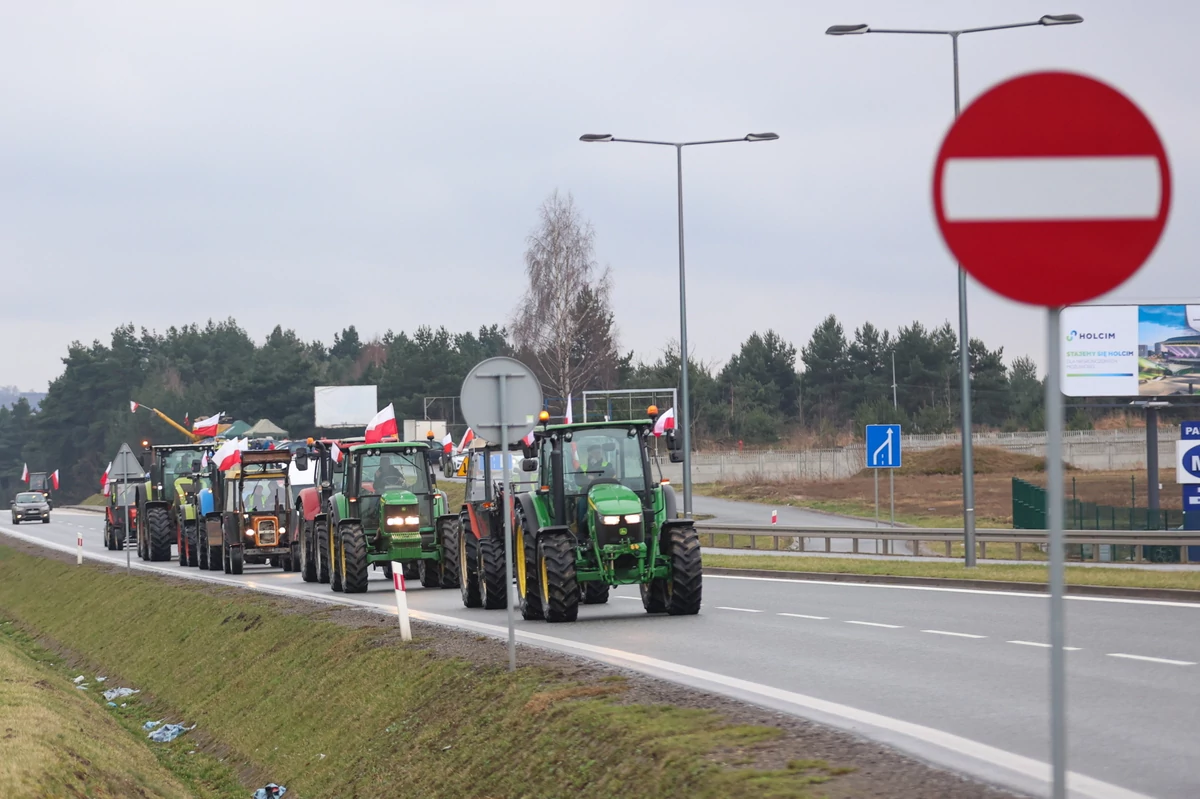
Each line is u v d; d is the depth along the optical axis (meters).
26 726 27.03
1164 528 70.94
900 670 25.28
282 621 41.81
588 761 19.19
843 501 118.62
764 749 17.39
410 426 166.38
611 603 43.69
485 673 26.70
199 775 31.97
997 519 94.44
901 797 14.61
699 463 155.00
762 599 42.75
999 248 9.41
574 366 137.38
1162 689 22.33
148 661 47.88
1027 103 9.43
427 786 22.70
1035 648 28.03
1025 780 15.47
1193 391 80.94
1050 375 9.73
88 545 110.50
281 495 70.56
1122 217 9.40
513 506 40.66
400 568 33.28
